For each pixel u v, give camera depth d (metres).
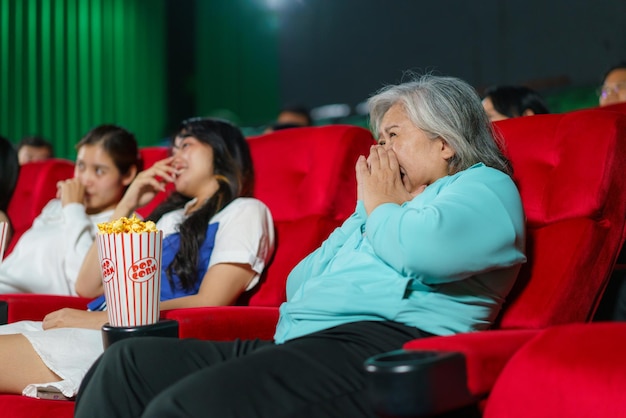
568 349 1.02
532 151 1.64
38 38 5.80
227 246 1.91
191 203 2.11
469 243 1.31
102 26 6.06
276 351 1.25
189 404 1.14
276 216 2.11
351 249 1.50
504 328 1.50
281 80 6.17
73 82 5.93
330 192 2.01
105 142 2.45
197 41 6.38
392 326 1.35
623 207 1.52
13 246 2.81
